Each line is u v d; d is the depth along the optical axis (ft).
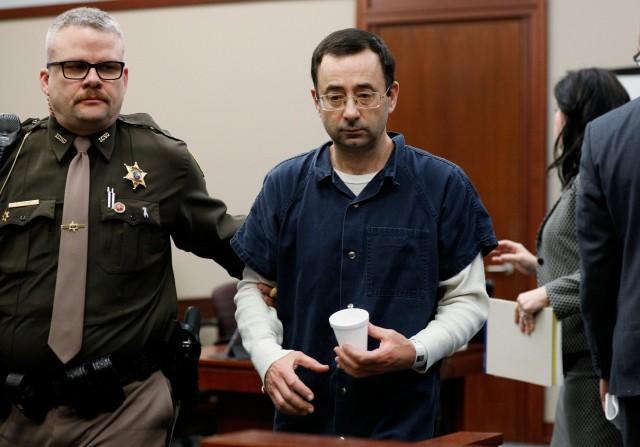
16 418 15.08
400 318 14.15
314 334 14.43
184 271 41.47
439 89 37.68
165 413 15.16
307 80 39.55
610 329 14.53
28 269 14.83
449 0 37.47
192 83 41.04
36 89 43.34
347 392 14.24
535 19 36.40
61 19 15.19
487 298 14.58
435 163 14.66
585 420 18.08
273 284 15.23
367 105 13.88
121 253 15.03
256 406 25.21
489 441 12.07
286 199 14.83
